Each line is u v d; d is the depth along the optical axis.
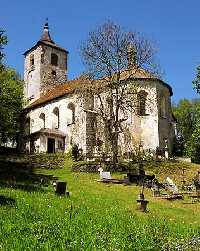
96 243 13.34
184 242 13.64
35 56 86.06
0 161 48.72
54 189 29.83
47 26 89.56
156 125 62.41
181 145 68.50
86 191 31.52
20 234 14.20
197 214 25.61
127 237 14.61
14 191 26.09
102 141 61.75
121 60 53.94
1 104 61.47
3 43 35.72
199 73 40.38
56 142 68.75
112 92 55.72
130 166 49.31
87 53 54.12
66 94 70.31
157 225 18.73
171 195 32.16
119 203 26.72
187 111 91.50
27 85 86.62
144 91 63.03
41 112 75.44
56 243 13.12
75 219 18.36
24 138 73.69
